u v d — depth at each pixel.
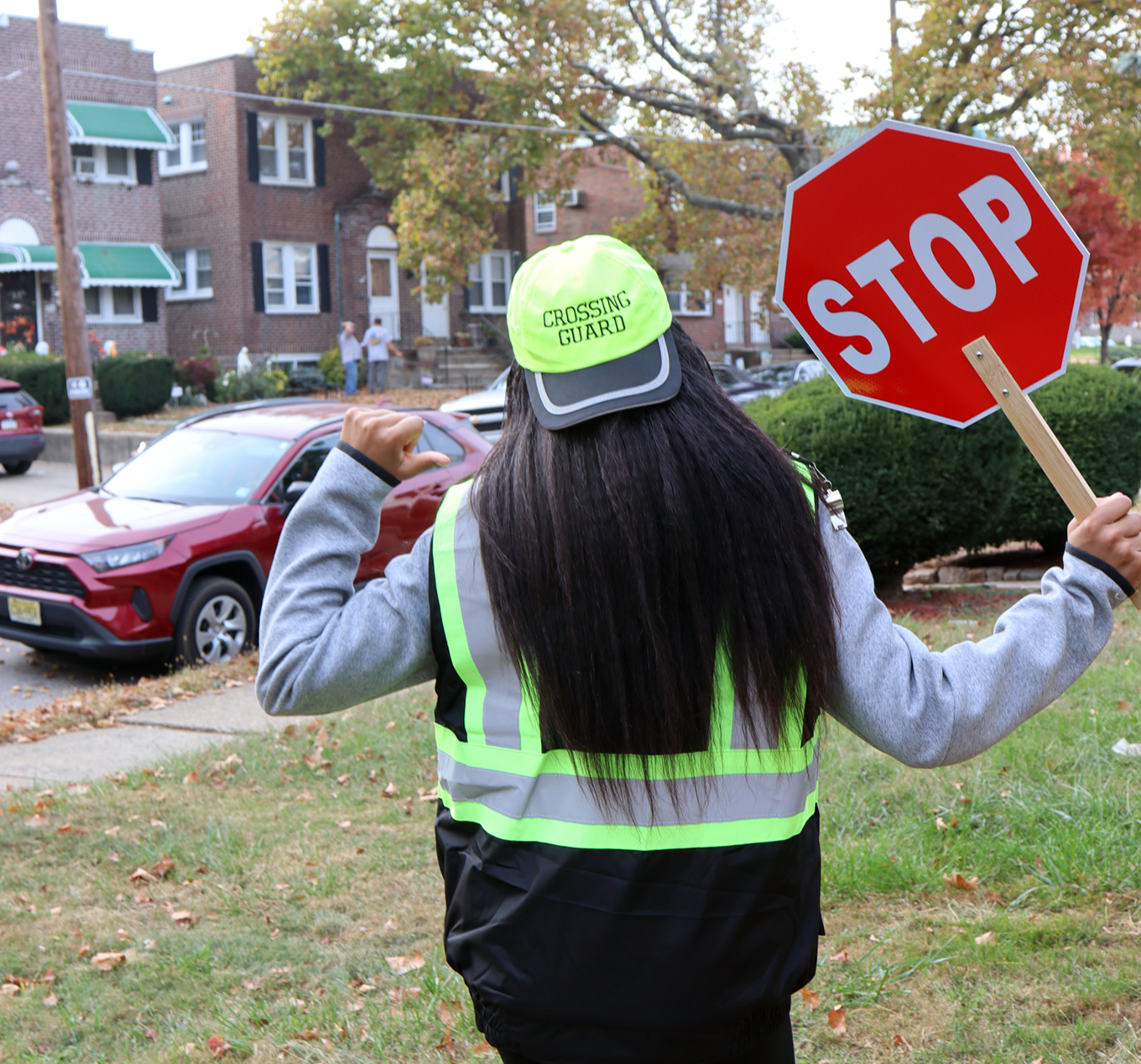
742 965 1.44
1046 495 10.12
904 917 3.67
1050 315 1.67
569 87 23.14
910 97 20.02
